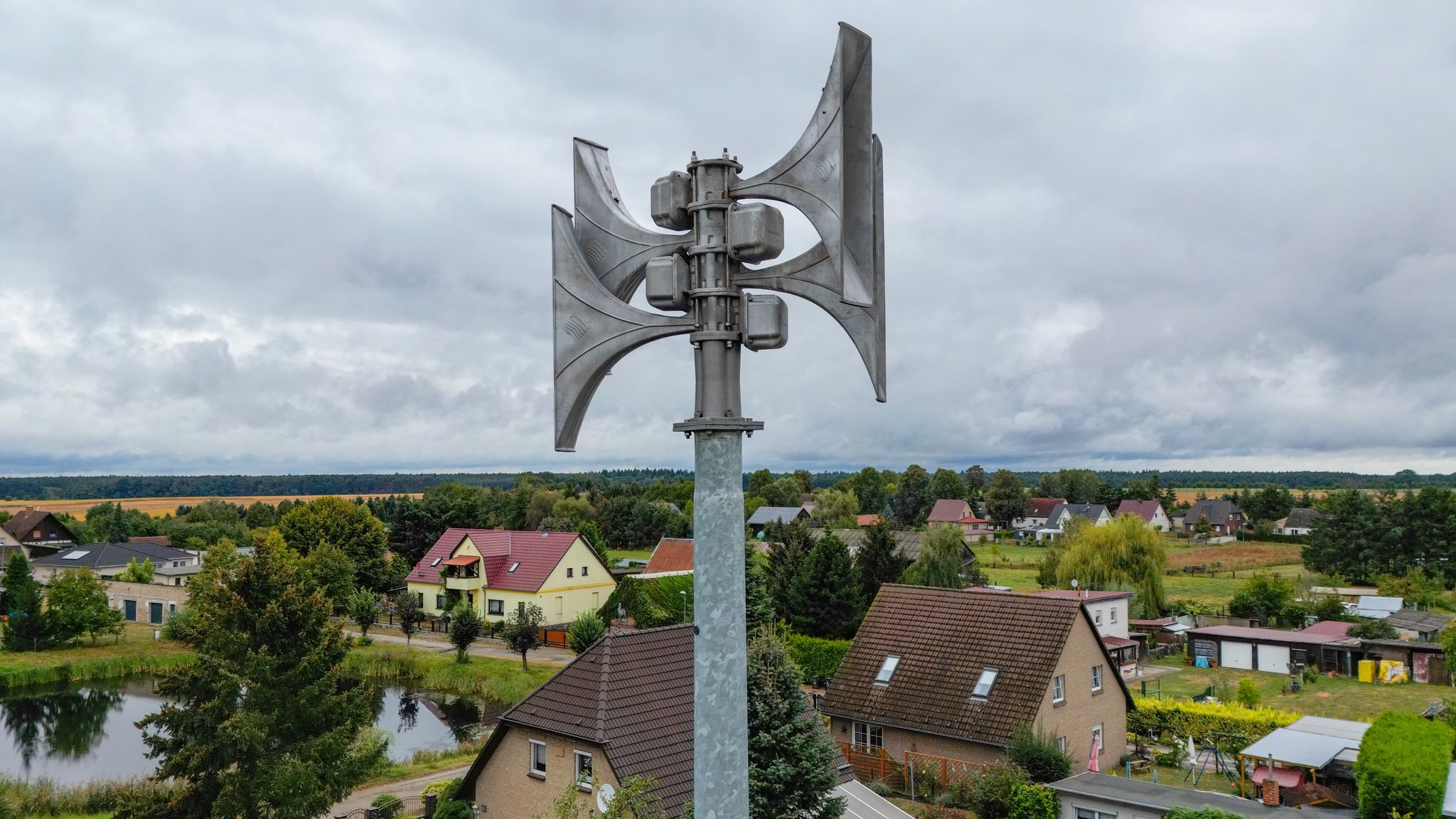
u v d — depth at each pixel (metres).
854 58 3.76
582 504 112.75
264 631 22.02
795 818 19.08
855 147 3.81
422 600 67.81
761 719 19.14
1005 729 27.66
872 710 30.44
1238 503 157.75
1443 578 87.00
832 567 47.47
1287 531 145.25
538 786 21.08
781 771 18.98
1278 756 26.69
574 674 22.08
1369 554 90.94
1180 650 57.88
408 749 35.78
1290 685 46.00
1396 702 43.06
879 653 32.38
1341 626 55.84
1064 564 67.06
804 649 44.22
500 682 46.19
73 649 55.59
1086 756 29.97
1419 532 89.12
